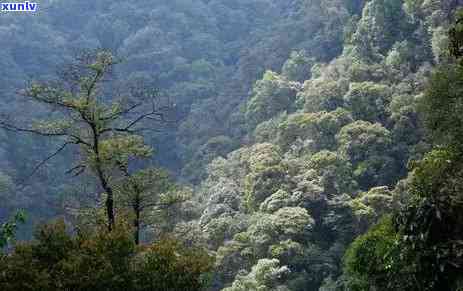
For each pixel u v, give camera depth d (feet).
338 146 143.64
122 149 52.42
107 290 40.04
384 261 40.96
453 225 38.22
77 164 55.06
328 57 223.51
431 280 37.52
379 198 116.67
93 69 52.65
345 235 118.42
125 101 58.34
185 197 57.26
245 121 211.61
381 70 162.91
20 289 39.14
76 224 53.31
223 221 132.46
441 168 39.55
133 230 52.13
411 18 174.91
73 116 52.65
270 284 103.86
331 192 129.49
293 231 113.91
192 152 215.10
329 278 101.40
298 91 194.18
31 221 174.91
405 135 137.28
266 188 136.36
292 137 160.04
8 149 203.51
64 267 39.96
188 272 43.47
